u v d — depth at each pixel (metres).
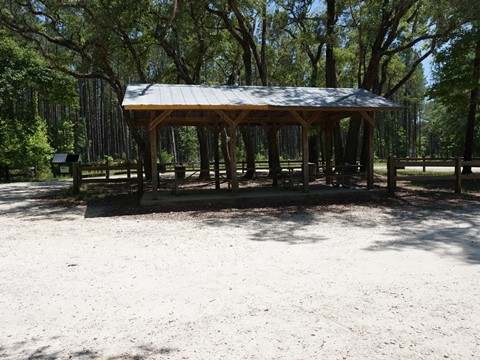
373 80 20.88
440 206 10.35
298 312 3.71
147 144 20.86
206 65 33.28
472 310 3.70
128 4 16.45
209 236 7.30
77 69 19.61
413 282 4.49
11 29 17.22
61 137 39.94
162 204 11.31
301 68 28.56
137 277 4.91
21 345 3.19
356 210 10.00
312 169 15.88
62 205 12.20
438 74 16.33
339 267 5.13
